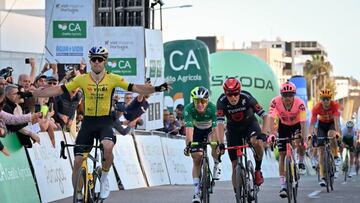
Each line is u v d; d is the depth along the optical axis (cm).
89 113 1455
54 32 2655
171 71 4303
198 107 1717
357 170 3884
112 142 1443
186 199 1997
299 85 5294
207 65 4362
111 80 1458
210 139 1839
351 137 3309
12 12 3447
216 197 2083
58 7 2650
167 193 2208
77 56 2656
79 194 1371
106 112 1458
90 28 2658
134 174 2544
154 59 3156
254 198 1717
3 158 1609
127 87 1460
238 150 1638
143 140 2722
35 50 3588
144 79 2980
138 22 3275
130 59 2969
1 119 1622
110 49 2966
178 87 4303
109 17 3284
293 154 1903
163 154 2909
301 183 2927
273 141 1734
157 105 3108
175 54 4325
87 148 1445
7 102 1778
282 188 1856
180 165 3098
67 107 2138
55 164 1980
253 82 5344
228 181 3247
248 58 5434
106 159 1439
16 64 3219
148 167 2705
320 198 2058
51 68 2620
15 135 1716
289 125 2069
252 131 1689
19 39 3469
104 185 1474
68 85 1467
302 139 2030
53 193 1923
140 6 3266
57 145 2027
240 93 1697
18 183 1678
